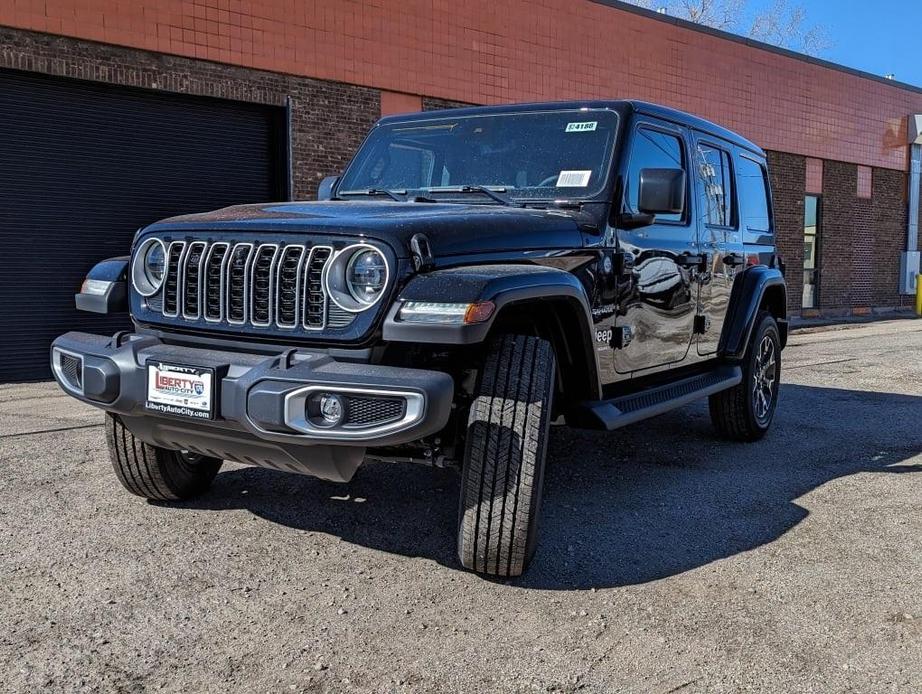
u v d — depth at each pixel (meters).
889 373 9.25
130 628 2.84
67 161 9.89
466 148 4.45
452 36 13.22
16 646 2.70
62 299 10.01
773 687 2.51
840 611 3.04
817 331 16.55
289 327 3.07
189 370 3.07
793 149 20.31
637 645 2.77
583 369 3.77
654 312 4.49
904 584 3.29
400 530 3.84
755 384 5.76
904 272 24.03
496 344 3.20
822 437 5.99
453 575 3.33
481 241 3.26
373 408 2.82
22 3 9.21
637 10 16.16
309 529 3.84
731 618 2.98
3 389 8.91
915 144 24.00
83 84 9.91
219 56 10.75
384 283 2.92
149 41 10.16
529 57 14.29
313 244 3.05
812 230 21.53
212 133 11.08
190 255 3.33
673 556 3.57
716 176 5.46
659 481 4.77
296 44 11.47
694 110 17.58
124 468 3.93
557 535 3.82
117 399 3.26
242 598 3.09
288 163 11.59
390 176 4.62
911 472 5.00
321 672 2.57
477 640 2.79
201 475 4.18
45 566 3.36
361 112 12.28
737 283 5.67
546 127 4.39
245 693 2.45
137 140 10.42
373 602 3.08
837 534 3.88
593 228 3.93
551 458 5.30
